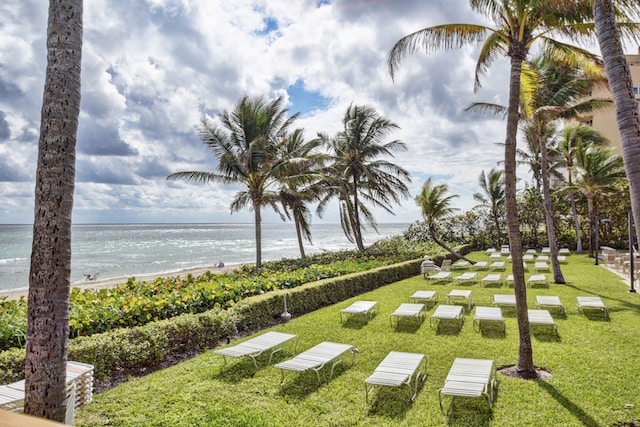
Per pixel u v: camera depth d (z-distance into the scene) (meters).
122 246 53.28
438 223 31.05
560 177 26.84
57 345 3.33
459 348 7.41
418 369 6.43
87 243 58.62
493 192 28.73
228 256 39.34
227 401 5.29
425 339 8.04
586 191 21.97
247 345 6.77
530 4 5.76
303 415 4.91
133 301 8.10
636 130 3.97
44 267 3.32
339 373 6.31
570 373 6.07
